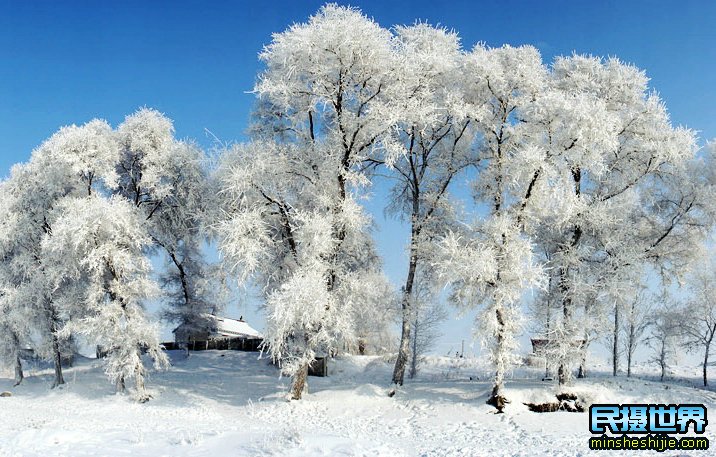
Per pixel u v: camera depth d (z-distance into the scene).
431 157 31.30
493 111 29.06
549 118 26.09
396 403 27.47
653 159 28.31
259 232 27.52
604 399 25.94
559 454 17.17
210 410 28.05
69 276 32.56
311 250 26.25
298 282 25.06
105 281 31.98
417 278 31.25
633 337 39.69
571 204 25.39
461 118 27.38
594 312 27.25
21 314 34.12
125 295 30.88
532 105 26.52
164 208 37.22
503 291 25.02
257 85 27.27
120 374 30.92
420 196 31.27
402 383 30.48
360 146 28.41
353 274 28.62
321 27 26.44
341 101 27.80
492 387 27.53
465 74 28.53
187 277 43.19
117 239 30.80
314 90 26.92
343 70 26.95
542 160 25.17
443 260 26.91
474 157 30.83
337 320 26.72
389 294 31.73
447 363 47.12
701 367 50.47
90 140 32.53
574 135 25.17
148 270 32.00
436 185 31.47
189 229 38.72
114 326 30.47
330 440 15.47
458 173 31.12
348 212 26.95
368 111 26.83
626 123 28.59
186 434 17.69
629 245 28.31
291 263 29.36
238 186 26.84
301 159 28.53
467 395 27.72
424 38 31.20
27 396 34.09
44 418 25.47
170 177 35.75
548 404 25.36
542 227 30.05
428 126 29.47
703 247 30.91
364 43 26.45
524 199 26.42
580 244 29.56
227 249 26.75
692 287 38.53
